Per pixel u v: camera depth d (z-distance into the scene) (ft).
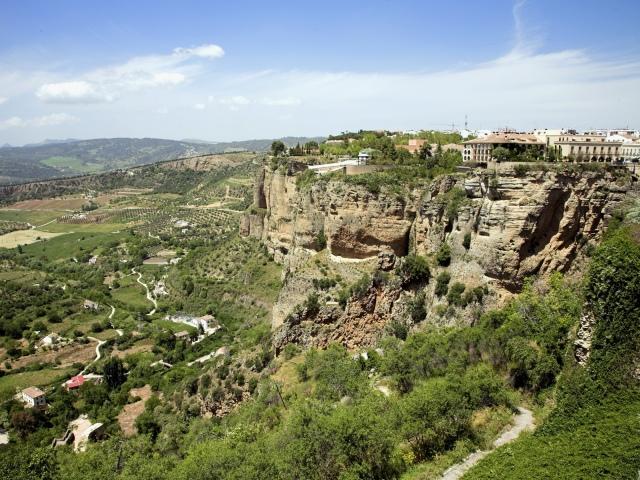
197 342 400.47
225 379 255.09
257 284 428.56
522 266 204.33
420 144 398.21
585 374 143.74
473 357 184.85
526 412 160.04
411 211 249.96
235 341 367.66
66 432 294.66
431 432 145.18
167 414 271.90
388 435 138.00
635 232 173.58
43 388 366.22
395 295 239.09
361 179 256.52
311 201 300.40
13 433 302.66
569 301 190.80
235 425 203.00
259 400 215.92
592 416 136.15
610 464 116.16
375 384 194.90
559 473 118.21
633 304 141.18
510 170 202.80
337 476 134.41
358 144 434.71
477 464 132.46
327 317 243.19
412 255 244.01
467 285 216.33
